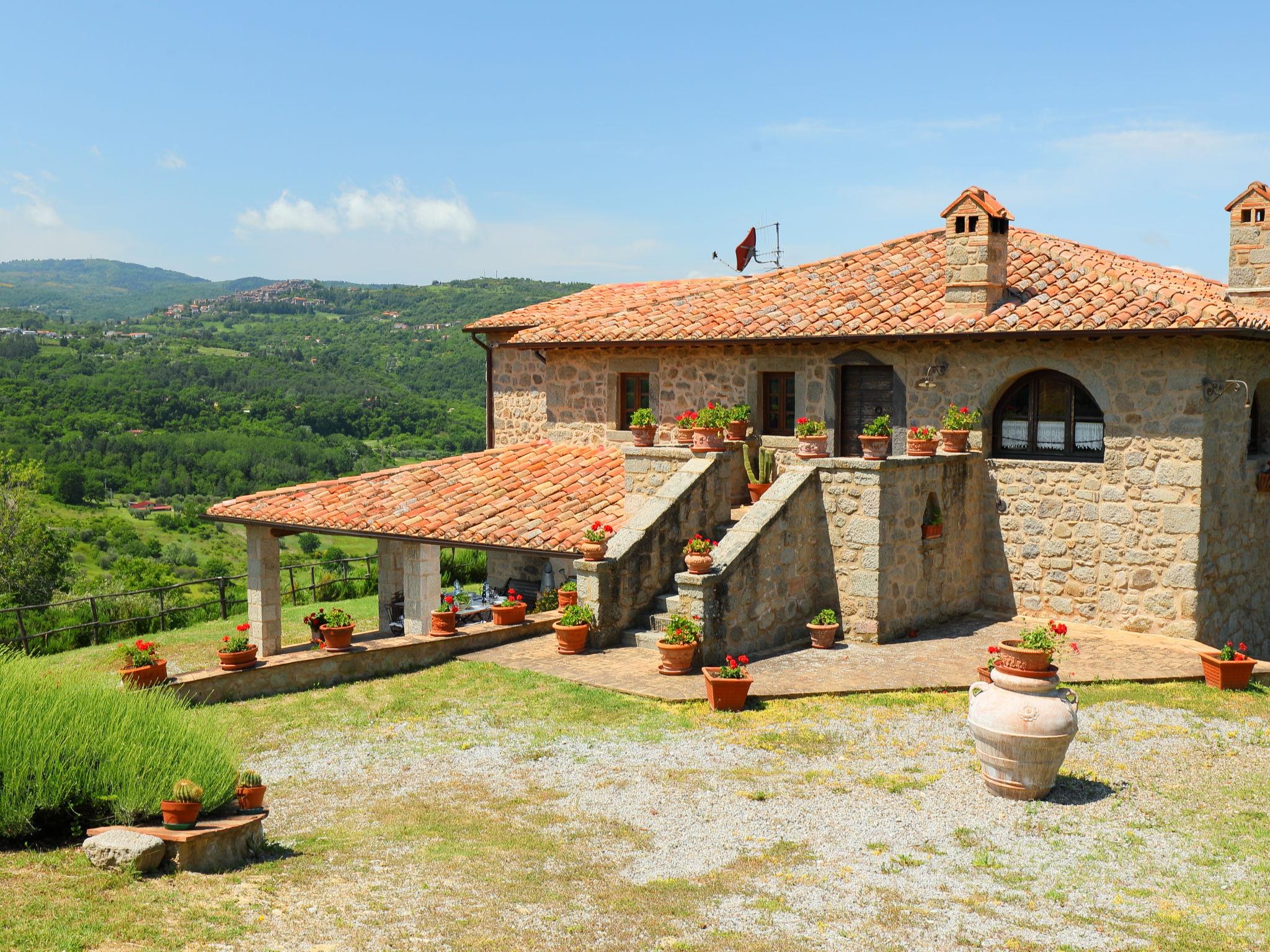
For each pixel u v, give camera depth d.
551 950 6.20
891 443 16.36
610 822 8.70
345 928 6.30
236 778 8.13
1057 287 15.51
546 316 22.03
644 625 14.77
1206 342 13.80
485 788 9.58
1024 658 9.33
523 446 20.94
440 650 14.30
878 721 11.40
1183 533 14.13
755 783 9.64
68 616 23.14
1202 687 12.62
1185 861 7.99
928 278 17.30
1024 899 7.29
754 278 19.92
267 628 18.48
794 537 14.50
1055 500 15.26
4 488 35.25
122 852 6.90
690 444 16.77
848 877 7.61
